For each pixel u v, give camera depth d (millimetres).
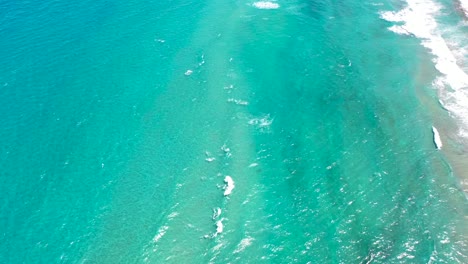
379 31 74750
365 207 45812
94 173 52000
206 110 60688
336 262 41156
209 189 49719
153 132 57406
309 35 74812
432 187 47000
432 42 70438
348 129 55281
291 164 51688
